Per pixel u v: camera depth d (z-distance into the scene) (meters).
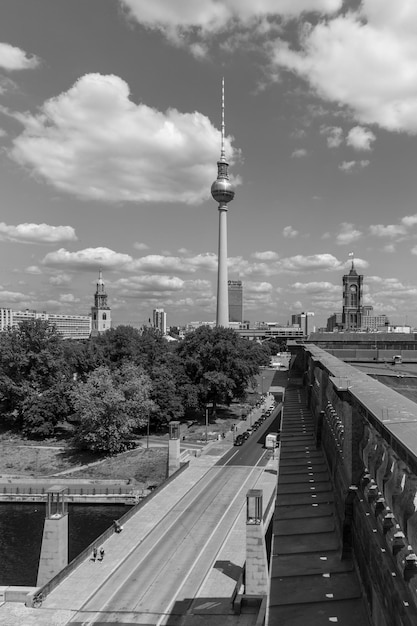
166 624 39.56
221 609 40.94
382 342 57.19
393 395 13.09
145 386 101.69
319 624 11.21
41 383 113.62
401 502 9.02
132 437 105.44
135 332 135.88
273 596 12.54
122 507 78.62
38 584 49.53
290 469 22.77
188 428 114.12
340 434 16.61
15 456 97.56
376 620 10.49
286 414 38.53
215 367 118.75
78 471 89.56
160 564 49.75
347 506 13.95
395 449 9.20
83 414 96.19
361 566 12.36
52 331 119.50
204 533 56.88
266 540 45.75
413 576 8.69
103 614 41.22
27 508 78.94
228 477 77.12
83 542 66.00
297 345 64.81
